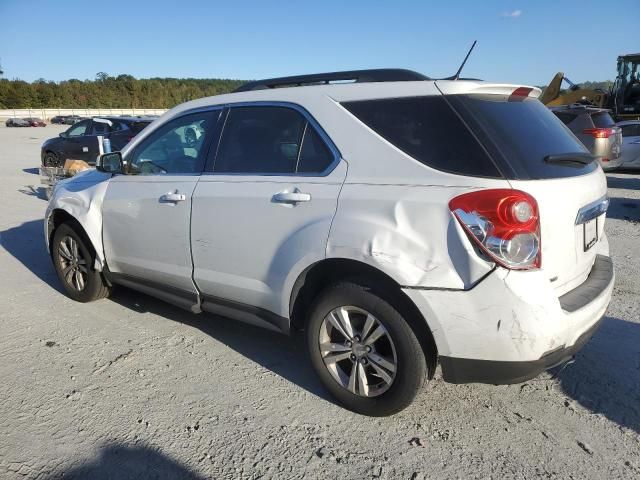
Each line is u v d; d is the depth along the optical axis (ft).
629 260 20.13
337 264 9.69
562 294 8.96
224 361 12.19
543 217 8.29
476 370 8.58
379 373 9.52
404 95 9.43
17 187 40.32
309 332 10.27
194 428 9.61
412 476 8.42
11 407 10.20
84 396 10.62
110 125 46.32
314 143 10.22
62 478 8.32
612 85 62.75
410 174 8.96
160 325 14.21
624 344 12.86
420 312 8.65
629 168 44.42
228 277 11.37
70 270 15.72
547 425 9.73
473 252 8.21
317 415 10.05
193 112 12.66
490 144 8.53
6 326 13.99
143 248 13.15
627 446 9.12
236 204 10.97
